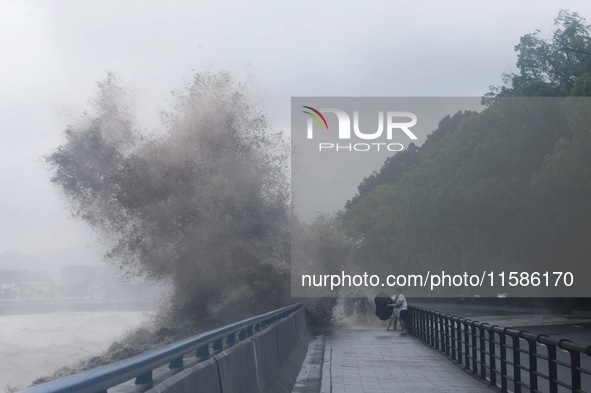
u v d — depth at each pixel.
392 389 18.27
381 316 44.75
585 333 36.59
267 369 15.15
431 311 30.28
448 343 26.27
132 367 5.91
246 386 11.64
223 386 9.59
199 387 8.12
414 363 24.45
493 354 18.16
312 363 24.73
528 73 67.56
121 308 61.81
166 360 7.13
